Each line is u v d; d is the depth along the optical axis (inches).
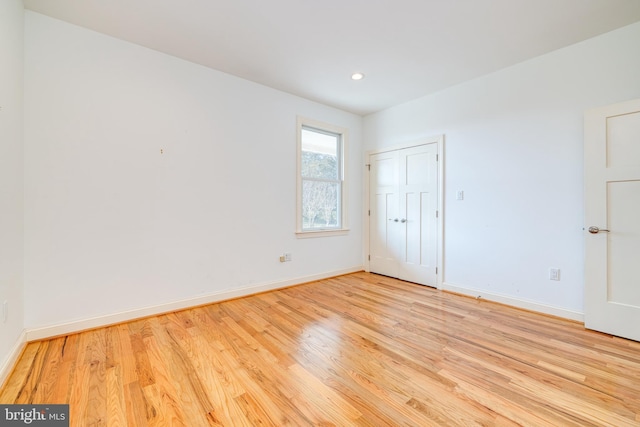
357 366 70.9
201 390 61.3
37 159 83.1
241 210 126.2
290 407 56.4
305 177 153.3
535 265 108.7
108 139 94.3
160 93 104.7
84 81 90.3
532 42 98.1
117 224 96.4
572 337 86.9
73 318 88.9
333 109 161.9
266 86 133.4
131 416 53.7
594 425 51.6
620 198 86.8
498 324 96.7
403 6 80.4
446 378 65.9
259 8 81.4
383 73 120.7
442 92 137.4
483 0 77.7
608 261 88.9
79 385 62.6
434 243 141.5
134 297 99.7
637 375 66.8
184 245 110.5
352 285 146.7
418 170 148.3
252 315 104.5
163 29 91.4
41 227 83.8
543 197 106.5
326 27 90.3
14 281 73.4
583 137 95.9
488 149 121.4
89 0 78.0
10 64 70.6
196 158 113.2
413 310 110.1
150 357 74.5
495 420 52.9
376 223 171.3
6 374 64.4
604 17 84.9
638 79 87.5
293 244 145.3
